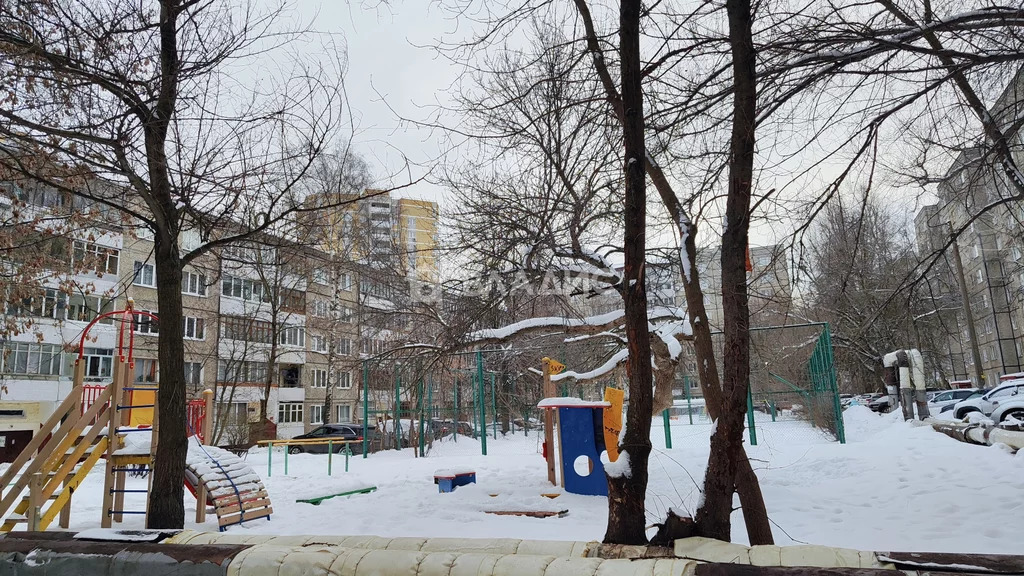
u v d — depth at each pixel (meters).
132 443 9.86
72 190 8.73
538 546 4.70
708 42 6.64
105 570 4.69
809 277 7.57
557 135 8.01
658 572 3.72
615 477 5.31
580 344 17.67
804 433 19.23
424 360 12.50
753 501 5.52
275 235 10.62
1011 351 42.59
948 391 26.97
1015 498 8.04
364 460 20.27
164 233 8.87
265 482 14.62
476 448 23.83
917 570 3.71
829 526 7.41
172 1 8.62
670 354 11.87
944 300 25.47
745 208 5.62
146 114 8.51
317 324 33.69
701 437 19.77
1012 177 7.66
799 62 6.05
